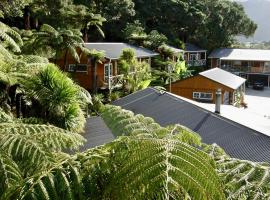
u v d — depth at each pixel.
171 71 34.09
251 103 36.94
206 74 27.55
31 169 2.44
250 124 12.94
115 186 1.84
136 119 3.41
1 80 9.93
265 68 47.56
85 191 2.05
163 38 37.34
